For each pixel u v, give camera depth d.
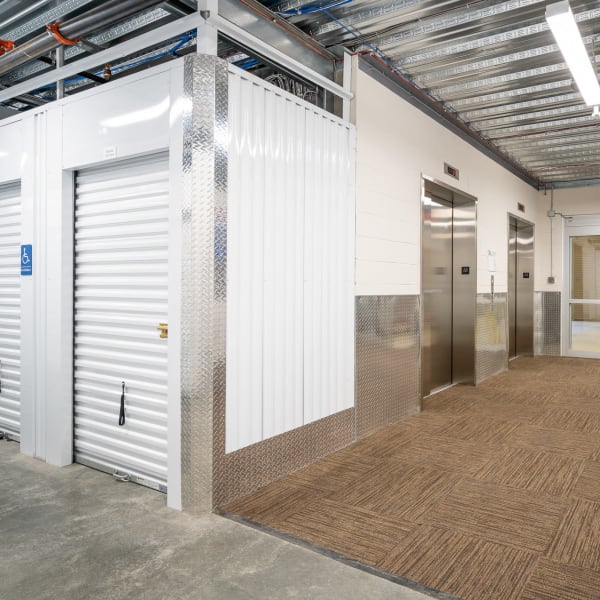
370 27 3.85
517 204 8.23
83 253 3.55
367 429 4.34
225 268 2.91
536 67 4.56
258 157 3.16
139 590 2.09
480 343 6.72
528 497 3.08
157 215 3.11
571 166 8.16
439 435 4.37
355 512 2.86
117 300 3.35
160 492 3.12
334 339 3.92
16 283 4.08
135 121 3.07
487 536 2.59
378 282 4.46
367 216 4.30
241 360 3.06
